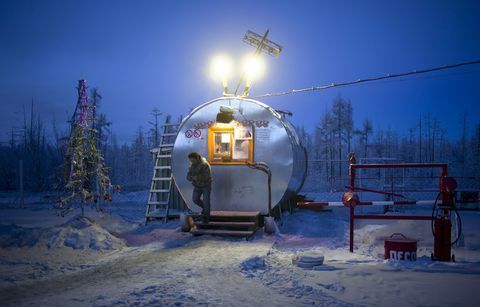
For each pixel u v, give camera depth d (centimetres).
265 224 993
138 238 994
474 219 1237
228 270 657
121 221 1205
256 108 1111
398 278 588
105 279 634
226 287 564
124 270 686
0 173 4197
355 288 545
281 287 559
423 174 3353
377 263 689
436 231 701
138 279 620
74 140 1141
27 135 5338
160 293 537
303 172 1378
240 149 1102
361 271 628
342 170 4709
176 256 779
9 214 1538
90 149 1141
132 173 5597
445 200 715
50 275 676
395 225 939
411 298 499
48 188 3750
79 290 575
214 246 862
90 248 851
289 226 1101
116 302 499
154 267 694
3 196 3091
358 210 1488
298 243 898
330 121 5028
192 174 995
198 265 696
